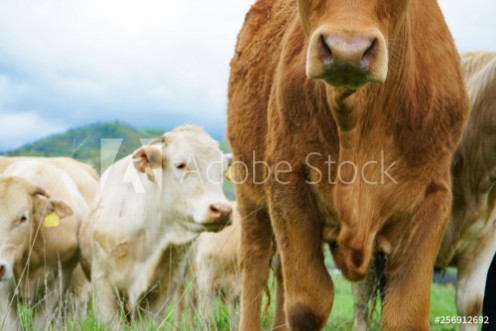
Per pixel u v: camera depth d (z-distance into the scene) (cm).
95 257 848
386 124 466
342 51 357
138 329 689
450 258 720
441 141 475
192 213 802
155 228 818
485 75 702
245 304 655
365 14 382
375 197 475
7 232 809
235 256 988
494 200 705
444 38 497
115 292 840
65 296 889
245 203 659
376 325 841
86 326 709
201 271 974
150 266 820
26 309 812
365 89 437
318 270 498
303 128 488
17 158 1076
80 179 1065
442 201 474
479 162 694
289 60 505
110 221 835
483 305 728
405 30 456
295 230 499
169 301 845
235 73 657
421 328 463
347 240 470
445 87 481
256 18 652
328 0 390
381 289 737
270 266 675
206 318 703
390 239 489
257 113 595
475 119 698
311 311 494
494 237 707
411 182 473
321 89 470
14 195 823
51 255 864
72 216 909
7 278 782
